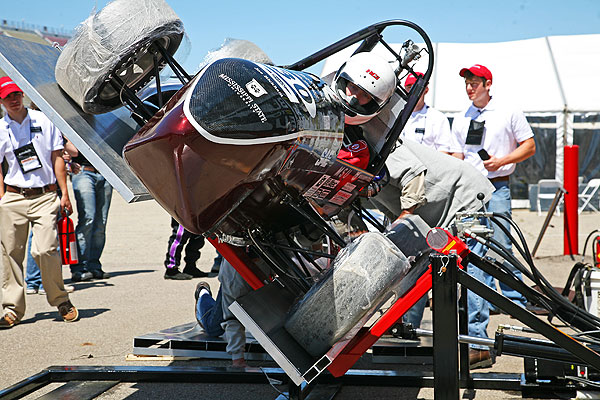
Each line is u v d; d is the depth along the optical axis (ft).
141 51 11.94
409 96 12.16
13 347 16.21
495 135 19.98
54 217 18.62
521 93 55.93
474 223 11.72
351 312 10.01
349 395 12.89
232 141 9.16
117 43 11.32
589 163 55.77
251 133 9.26
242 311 9.99
